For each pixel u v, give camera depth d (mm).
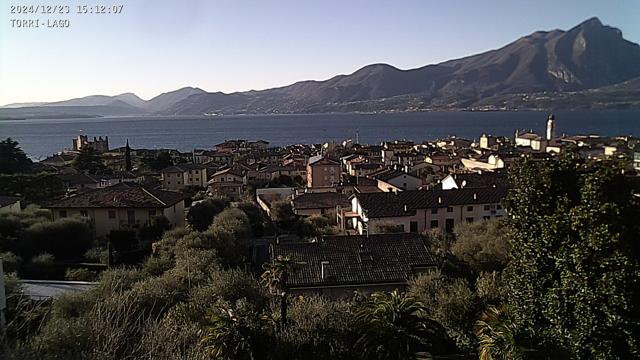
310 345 24219
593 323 18969
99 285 27406
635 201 20578
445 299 29500
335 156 148625
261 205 82625
